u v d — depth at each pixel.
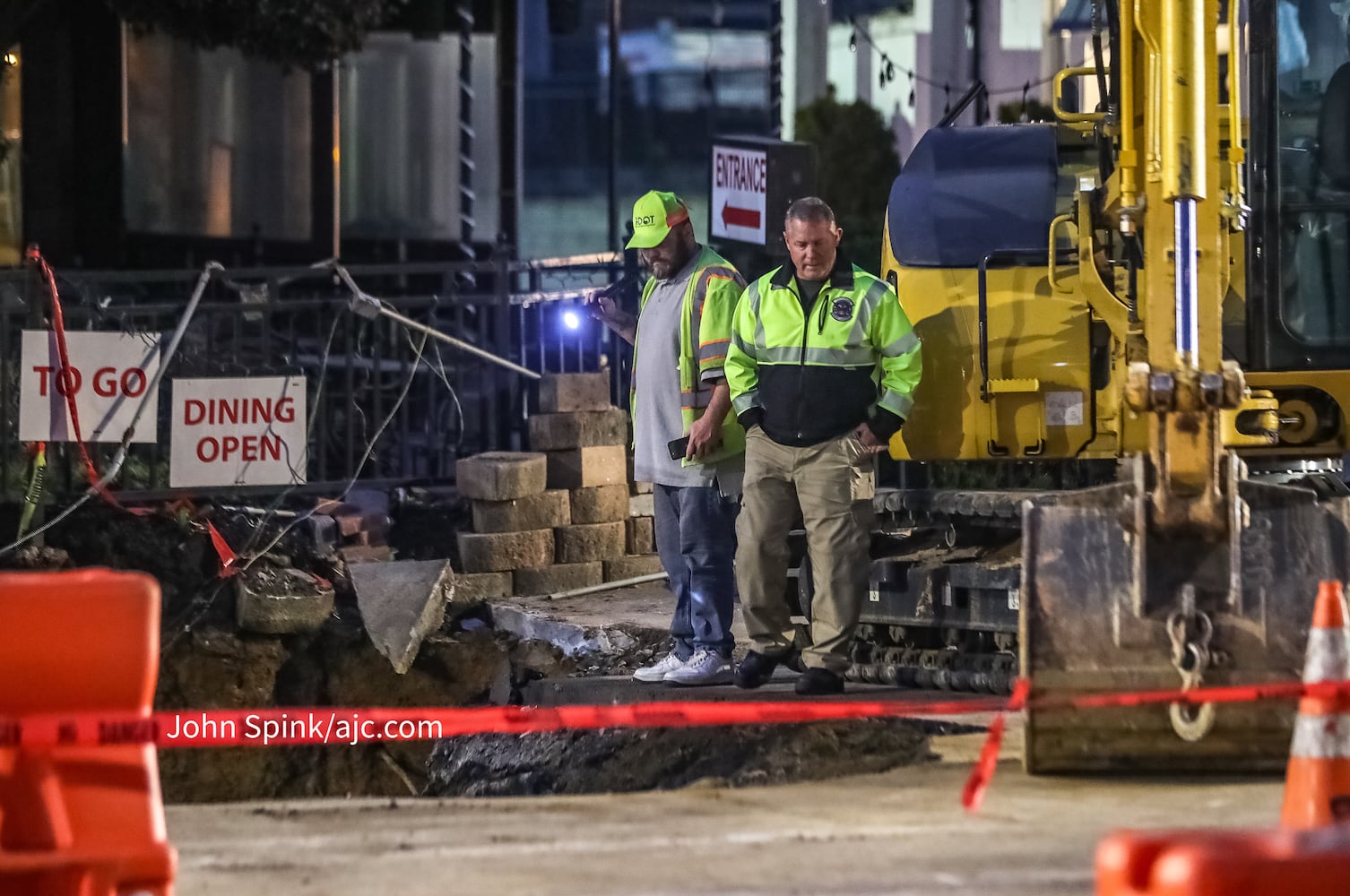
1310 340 26.42
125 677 15.55
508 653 36.75
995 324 27.97
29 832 14.95
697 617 29.50
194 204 66.81
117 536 38.38
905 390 27.12
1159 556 21.45
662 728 27.27
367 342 53.12
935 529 29.89
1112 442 27.53
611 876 17.47
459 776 31.33
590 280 48.75
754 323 27.75
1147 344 22.20
